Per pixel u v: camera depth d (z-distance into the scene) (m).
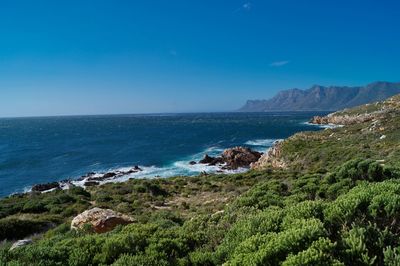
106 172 56.62
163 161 65.38
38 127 187.12
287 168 45.38
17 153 78.62
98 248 7.70
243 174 42.97
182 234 8.27
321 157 44.06
